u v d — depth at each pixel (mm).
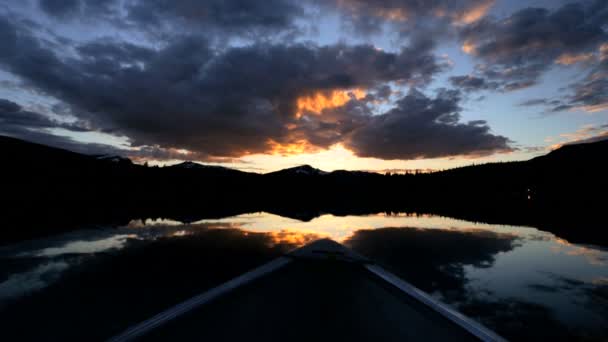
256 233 11336
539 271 6316
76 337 3412
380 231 12156
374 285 2924
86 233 11219
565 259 7418
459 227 13523
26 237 10258
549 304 4523
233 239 9984
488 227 13602
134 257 7445
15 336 3418
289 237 10430
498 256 7723
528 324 3879
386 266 6723
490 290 5164
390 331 2090
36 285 5262
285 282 2994
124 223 13930
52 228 12273
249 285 2889
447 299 4766
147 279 5609
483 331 2016
